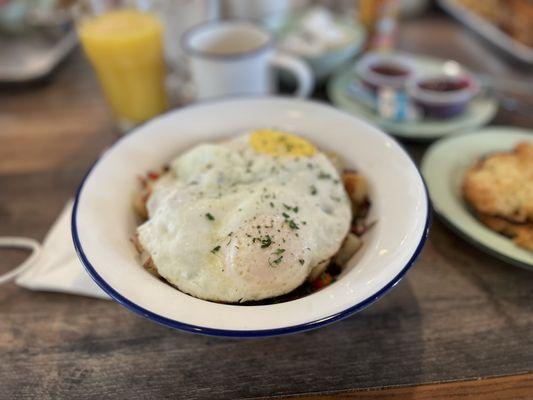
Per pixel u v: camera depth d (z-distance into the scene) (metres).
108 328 0.26
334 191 0.27
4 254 0.30
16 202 0.34
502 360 0.23
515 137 0.36
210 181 0.27
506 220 0.29
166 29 0.47
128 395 0.23
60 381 0.23
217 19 0.51
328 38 0.48
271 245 0.23
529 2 0.47
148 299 0.20
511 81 0.47
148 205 0.27
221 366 0.24
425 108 0.41
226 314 0.19
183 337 0.25
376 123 0.40
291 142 0.29
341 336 0.25
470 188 0.31
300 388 0.23
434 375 0.23
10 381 0.23
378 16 0.52
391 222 0.24
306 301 0.20
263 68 0.40
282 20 0.54
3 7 0.52
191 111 0.31
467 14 0.58
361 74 0.45
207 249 0.24
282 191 0.26
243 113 0.31
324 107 0.31
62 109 0.45
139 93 0.41
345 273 0.23
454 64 0.48
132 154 0.28
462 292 0.27
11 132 0.42
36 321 0.26
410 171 0.25
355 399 0.22
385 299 0.27
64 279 0.27
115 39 0.37
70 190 0.35
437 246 0.30
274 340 0.25
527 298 0.26
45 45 0.54
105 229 0.24
